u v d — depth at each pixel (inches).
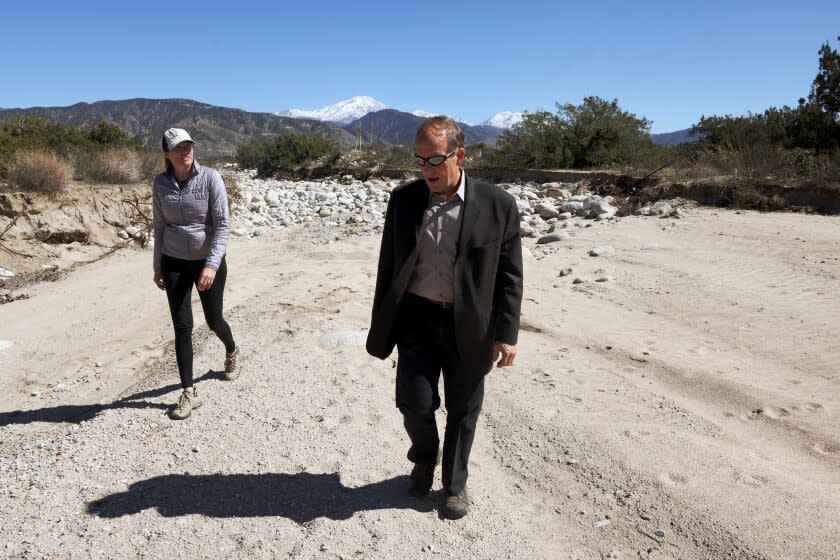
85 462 142.6
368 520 119.3
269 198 728.3
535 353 214.4
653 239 403.9
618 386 183.8
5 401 200.4
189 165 161.8
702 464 135.7
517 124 865.5
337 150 1157.7
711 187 529.7
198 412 168.4
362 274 351.9
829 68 605.9
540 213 543.2
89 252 464.8
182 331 167.8
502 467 141.6
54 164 499.5
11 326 281.6
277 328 240.5
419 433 118.8
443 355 117.6
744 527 112.7
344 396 176.2
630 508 121.9
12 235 439.8
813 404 167.0
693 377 188.4
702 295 275.1
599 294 288.7
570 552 111.3
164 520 120.1
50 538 114.5
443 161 104.3
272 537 114.8
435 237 110.7
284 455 144.5
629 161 808.3
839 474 132.3
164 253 167.2
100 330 274.8
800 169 520.1
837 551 105.0
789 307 250.7
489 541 113.9
